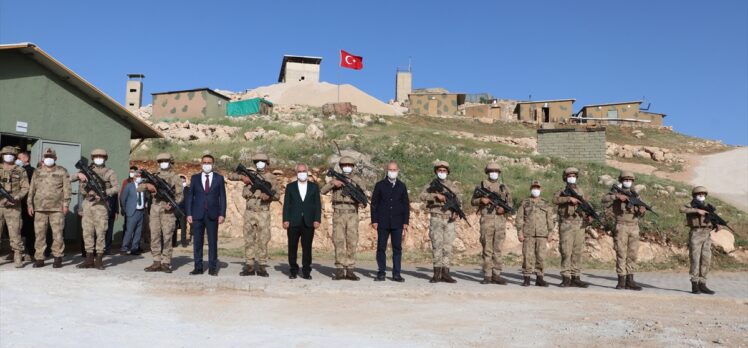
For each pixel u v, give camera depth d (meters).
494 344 5.65
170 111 43.25
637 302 9.12
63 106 12.77
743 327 6.88
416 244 16.03
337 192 10.18
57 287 7.70
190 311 6.83
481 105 61.53
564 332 6.33
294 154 20.67
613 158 37.56
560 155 29.39
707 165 35.59
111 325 5.82
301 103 59.03
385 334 5.99
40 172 9.99
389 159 20.86
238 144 23.52
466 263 14.69
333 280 9.83
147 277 8.99
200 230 9.95
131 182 13.33
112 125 13.92
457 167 20.80
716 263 15.39
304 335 5.74
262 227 10.05
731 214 18.94
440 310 7.60
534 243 10.62
